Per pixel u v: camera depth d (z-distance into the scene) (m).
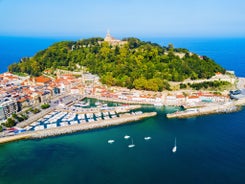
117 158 177.12
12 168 166.62
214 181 150.62
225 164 168.62
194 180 151.50
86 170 163.25
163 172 160.12
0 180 153.50
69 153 184.62
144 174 158.00
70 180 152.62
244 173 158.38
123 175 156.88
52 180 152.88
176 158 176.50
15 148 193.38
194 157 177.38
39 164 170.88
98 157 178.75
